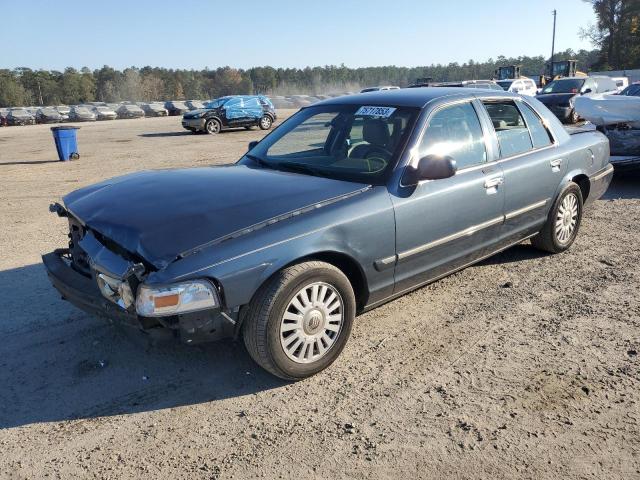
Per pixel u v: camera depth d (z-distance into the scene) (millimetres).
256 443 2850
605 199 8242
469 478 2570
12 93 111312
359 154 4031
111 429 2992
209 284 2930
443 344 3846
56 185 11328
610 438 2826
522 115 4980
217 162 14391
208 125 24203
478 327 4086
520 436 2855
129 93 115750
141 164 14383
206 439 2895
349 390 3311
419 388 3314
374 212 3525
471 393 3244
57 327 4191
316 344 3410
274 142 4652
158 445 2854
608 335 3920
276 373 3293
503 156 4602
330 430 2941
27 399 3277
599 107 8625
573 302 4492
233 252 2992
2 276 5387
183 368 3586
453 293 4723
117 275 3045
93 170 13453
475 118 4441
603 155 5926
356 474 2611
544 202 5066
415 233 3795
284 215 3250
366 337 3967
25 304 4648
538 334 3961
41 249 6355
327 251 3322
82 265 3703
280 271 3180
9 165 14758
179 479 2602
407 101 4242
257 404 3193
